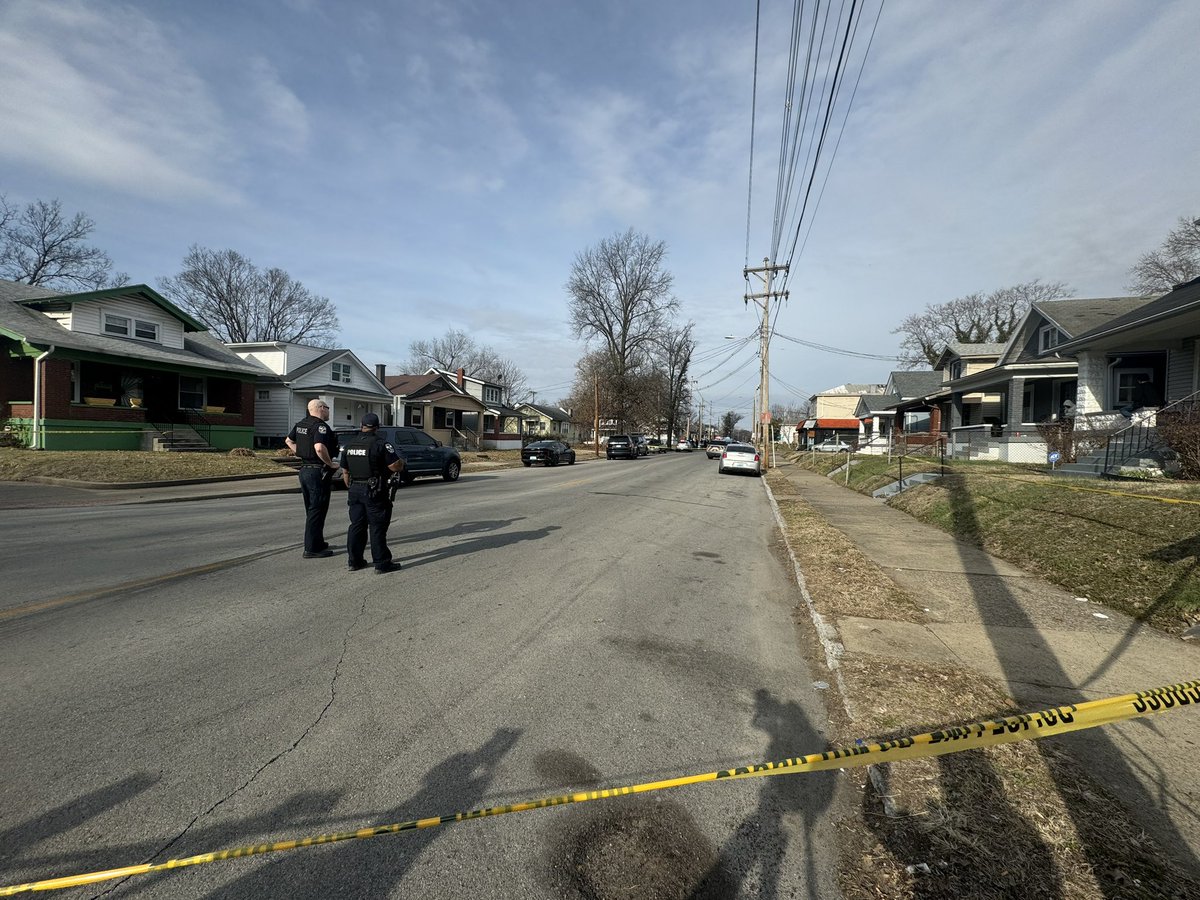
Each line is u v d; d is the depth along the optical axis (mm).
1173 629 4672
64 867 2090
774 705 3473
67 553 6844
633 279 52188
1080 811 2426
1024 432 18547
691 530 9695
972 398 26859
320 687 3533
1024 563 7012
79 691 3418
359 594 5406
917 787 2584
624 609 5230
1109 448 11406
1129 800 2521
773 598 5840
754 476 23734
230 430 23422
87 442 18219
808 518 10445
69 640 4176
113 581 5691
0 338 17469
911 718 3164
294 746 2893
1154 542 6059
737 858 2238
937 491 11625
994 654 4180
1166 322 11375
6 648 4016
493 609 5090
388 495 6203
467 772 2719
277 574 6051
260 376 24703
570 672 3855
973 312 52625
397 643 4250
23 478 13180
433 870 2143
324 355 30609
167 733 2982
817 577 6246
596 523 9930
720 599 5707
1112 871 2098
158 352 21000
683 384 71250
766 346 27484
